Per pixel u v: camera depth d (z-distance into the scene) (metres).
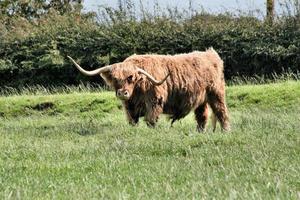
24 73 50.44
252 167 17.64
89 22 52.19
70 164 19.19
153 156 20.61
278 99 37.16
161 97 27.86
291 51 45.81
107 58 49.00
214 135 23.27
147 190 14.99
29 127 31.58
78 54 49.78
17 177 17.33
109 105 38.06
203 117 29.83
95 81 49.12
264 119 27.84
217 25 48.50
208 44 48.19
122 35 49.72
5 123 34.16
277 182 14.91
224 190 14.59
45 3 64.44
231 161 18.77
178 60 28.66
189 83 28.50
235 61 47.16
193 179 16.38
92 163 19.23
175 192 14.52
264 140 21.92
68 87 47.66
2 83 51.12
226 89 39.62
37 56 50.69
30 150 22.34
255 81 45.66
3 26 53.22
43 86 49.84
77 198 14.30
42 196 14.74
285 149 20.38
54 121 34.34
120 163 19.16
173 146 21.67
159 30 49.38
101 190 14.95
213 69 29.30
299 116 29.06
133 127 26.67
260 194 13.91
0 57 51.69
